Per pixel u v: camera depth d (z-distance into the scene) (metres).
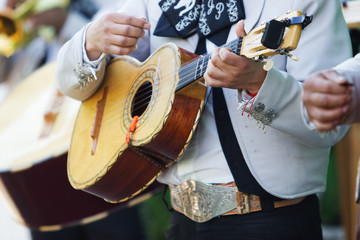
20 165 5.00
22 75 7.00
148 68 3.49
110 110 3.65
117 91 3.68
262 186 3.07
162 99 3.24
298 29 2.51
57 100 5.62
